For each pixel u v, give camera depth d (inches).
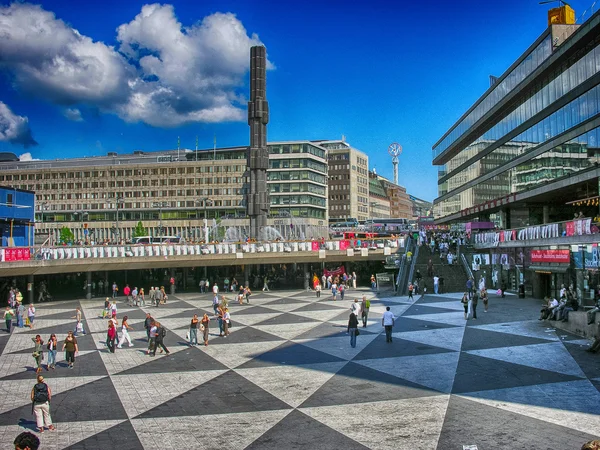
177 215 5177.2
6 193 2349.9
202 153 5482.3
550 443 534.9
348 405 684.7
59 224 5300.2
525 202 2620.6
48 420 617.0
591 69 1823.3
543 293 1697.8
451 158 3828.7
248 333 1252.5
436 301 1728.6
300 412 662.5
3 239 2319.1
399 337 1135.6
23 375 890.1
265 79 2891.2
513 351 953.5
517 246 1761.8
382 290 2117.4
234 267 2659.9
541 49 2149.4
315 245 2241.6
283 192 5118.1
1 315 1606.8
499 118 2785.4
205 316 1133.1
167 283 2536.9
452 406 664.4
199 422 635.5
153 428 617.6
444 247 2277.3
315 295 2065.7
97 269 2048.5
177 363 956.6
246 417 650.2
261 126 2859.3
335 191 6796.3
